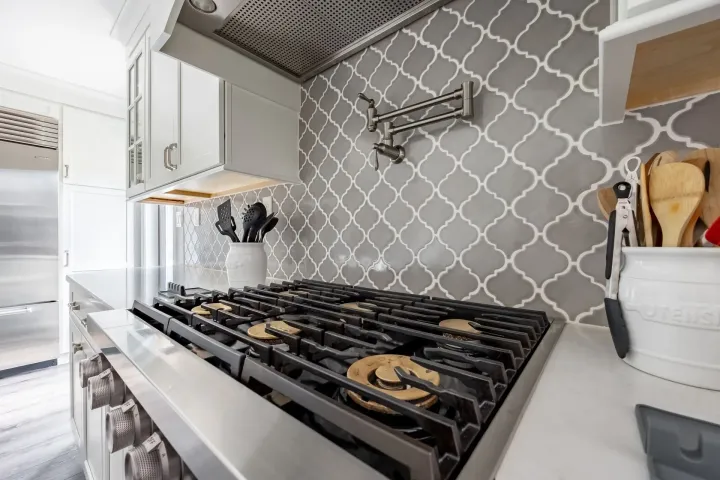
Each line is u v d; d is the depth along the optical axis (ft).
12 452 4.62
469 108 2.48
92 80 7.29
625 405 1.15
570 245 2.17
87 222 8.10
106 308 2.95
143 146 4.55
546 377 1.38
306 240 3.93
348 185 3.45
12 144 7.06
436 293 2.76
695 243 1.38
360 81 3.33
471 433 0.95
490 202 2.47
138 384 1.50
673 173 1.38
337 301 2.57
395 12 2.79
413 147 2.90
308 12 2.79
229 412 1.13
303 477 0.82
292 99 3.85
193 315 2.01
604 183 2.04
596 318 2.08
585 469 0.83
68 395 6.15
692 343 1.28
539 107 2.27
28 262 7.24
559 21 2.20
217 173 3.44
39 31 5.43
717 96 1.74
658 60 1.47
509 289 2.40
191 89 3.55
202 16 2.82
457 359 1.36
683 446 0.88
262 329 1.96
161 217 8.41
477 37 2.53
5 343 6.94
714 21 1.19
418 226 2.88
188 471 1.34
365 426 0.92
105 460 2.64
